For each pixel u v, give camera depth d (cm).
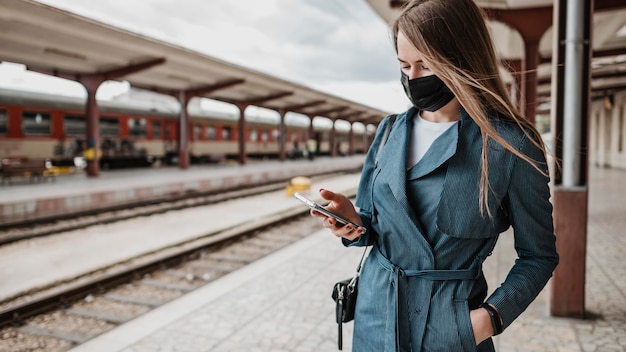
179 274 580
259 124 3609
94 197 1231
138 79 1981
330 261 571
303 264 558
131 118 2373
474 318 108
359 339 126
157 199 1187
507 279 113
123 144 2314
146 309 459
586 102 366
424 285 113
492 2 1160
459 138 111
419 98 113
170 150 2677
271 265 553
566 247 378
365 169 138
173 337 349
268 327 367
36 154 1897
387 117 137
